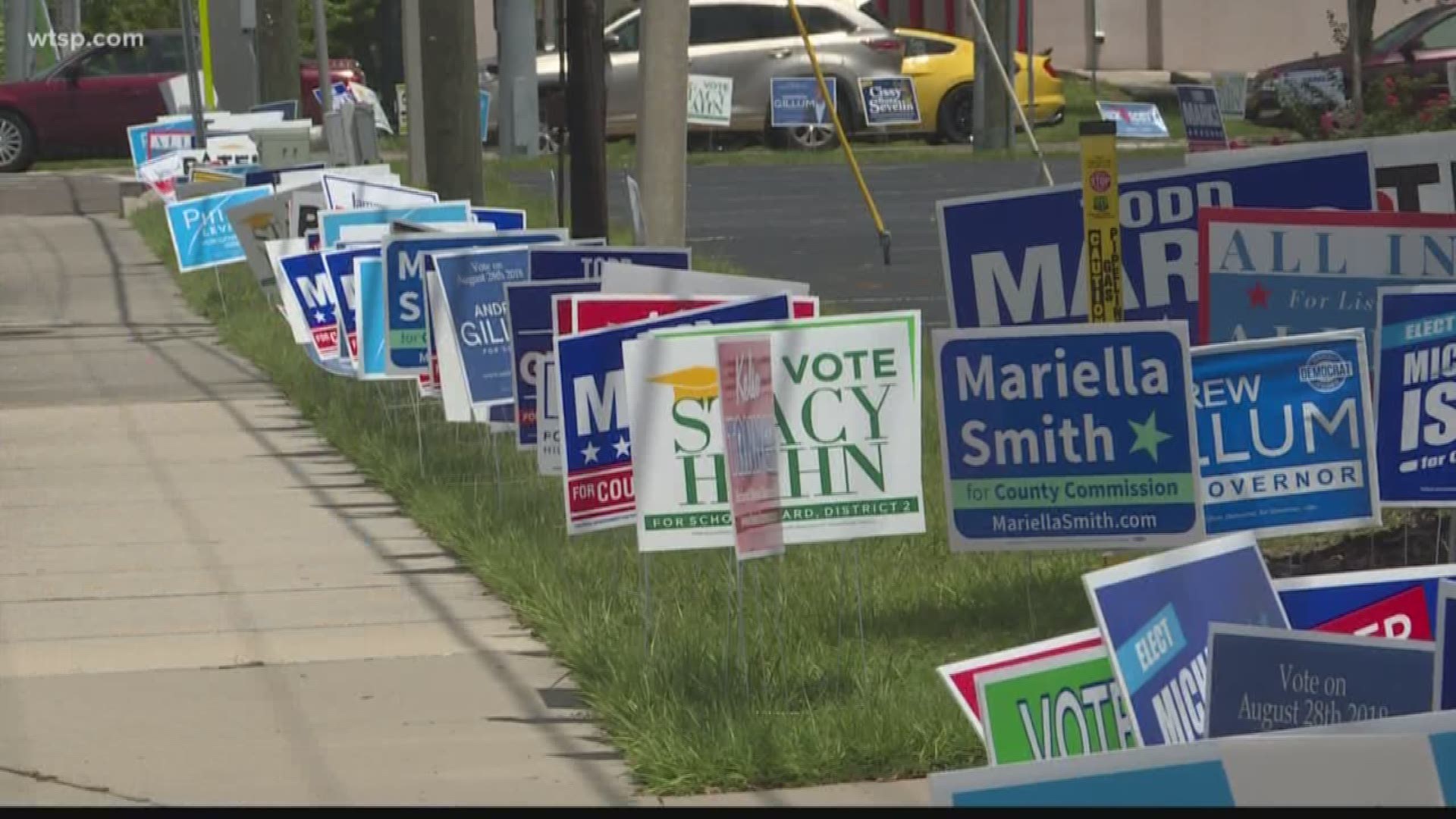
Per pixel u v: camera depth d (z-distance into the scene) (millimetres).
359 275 43656
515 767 24531
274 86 118750
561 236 43406
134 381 58188
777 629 28438
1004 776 12523
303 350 57812
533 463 42188
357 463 45000
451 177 79750
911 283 67938
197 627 31547
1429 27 119688
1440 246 29562
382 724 26406
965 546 27391
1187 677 18656
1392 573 20781
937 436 42062
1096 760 12422
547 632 30422
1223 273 30703
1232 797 12242
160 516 39906
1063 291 32250
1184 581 18766
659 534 27484
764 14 134500
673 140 45250
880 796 23312
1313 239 30219
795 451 27719
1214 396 27281
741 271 71062
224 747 25500
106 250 94062
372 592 33656
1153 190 32500
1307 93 87125
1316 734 12477
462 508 37938
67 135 139500
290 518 39688
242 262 81375
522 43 128250
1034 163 116375
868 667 27312
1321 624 20656
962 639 29312
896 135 140500
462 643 30438
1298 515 27406
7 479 43969
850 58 134125
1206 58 176750
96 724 26594
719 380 26531
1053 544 27188
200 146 92938
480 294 39188
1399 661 16484
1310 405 27406
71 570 35469
